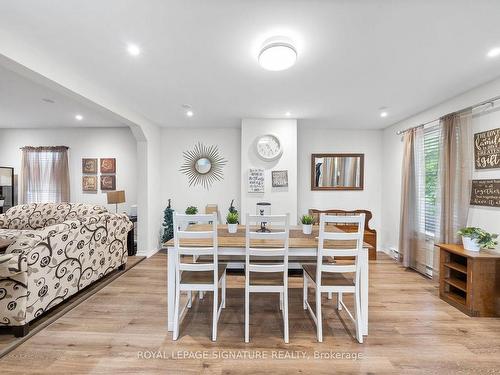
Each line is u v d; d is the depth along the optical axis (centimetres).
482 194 262
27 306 203
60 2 143
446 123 295
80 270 268
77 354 183
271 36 177
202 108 345
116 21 161
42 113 393
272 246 211
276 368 171
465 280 267
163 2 143
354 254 203
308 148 466
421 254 347
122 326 219
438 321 229
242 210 398
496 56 204
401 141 407
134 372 167
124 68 226
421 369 170
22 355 181
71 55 203
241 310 249
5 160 484
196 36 177
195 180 465
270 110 353
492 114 252
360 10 150
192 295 269
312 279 221
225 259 276
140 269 359
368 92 283
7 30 170
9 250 203
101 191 484
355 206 466
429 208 341
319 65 219
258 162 397
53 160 478
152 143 428
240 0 142
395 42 183
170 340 201
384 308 253
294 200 396
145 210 414
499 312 234
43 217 374
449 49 193
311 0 142
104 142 483
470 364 175
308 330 216
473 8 147
